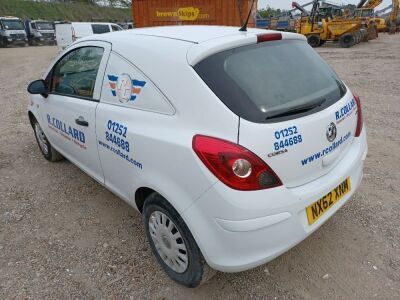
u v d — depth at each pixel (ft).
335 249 9.51
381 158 14.67
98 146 9.86
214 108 6.84
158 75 7.87
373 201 11.56
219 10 37.47
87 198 12.50
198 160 6.79
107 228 10.81
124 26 101.81
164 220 8.18
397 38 89.20
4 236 10.62
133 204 9.33
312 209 7.46
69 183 13.57
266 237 6.81
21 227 11.03
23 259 9.64
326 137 7.68
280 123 6.93
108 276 8.96
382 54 54.13
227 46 7.48
